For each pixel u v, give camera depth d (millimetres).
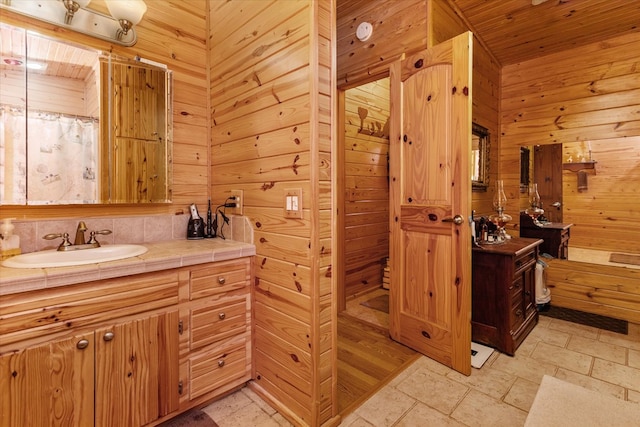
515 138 3350
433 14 2193
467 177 1869
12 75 1449
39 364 1104
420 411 1583
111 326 1265
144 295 1349
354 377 1886
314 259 1401
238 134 1843
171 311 1438
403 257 2270
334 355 1508
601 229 2848
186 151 2018
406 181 2236
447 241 1982
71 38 1603
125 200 1776
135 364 1328
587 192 2920
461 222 1894
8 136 1439
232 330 1667
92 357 1218
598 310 2857
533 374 1898
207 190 2121
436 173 2041
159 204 1920
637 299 2682
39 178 1520
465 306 1885
